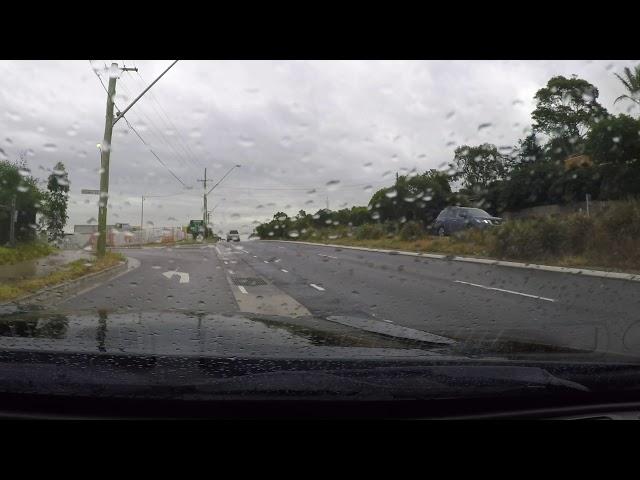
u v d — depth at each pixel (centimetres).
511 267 1658
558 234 1789
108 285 1290
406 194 2878
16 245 1911
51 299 1034
